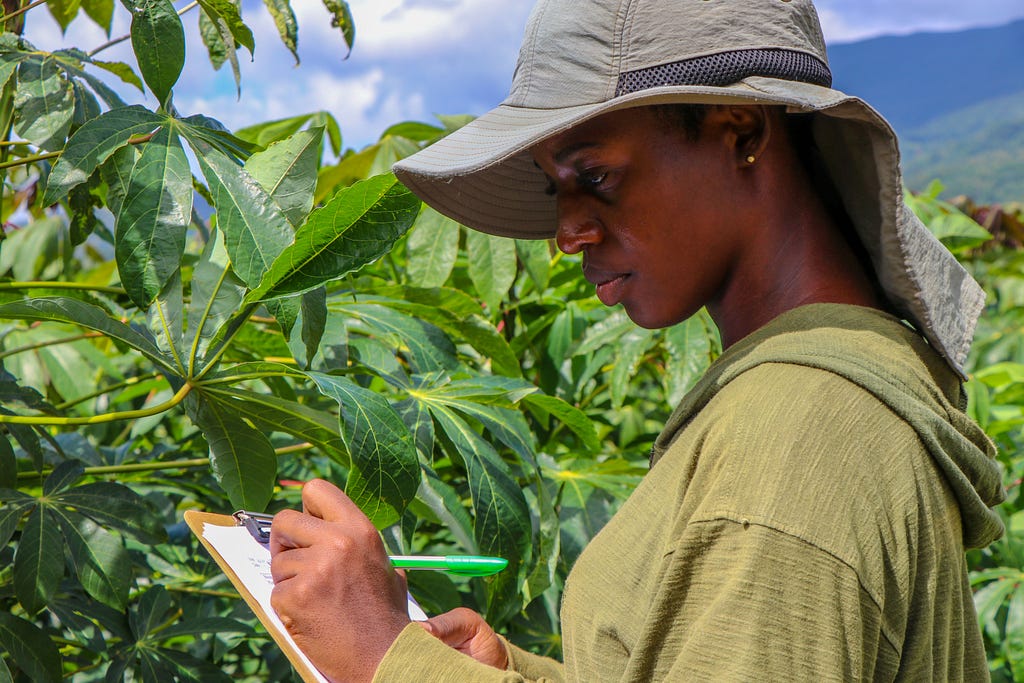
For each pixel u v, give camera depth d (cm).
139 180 99
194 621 132
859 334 68
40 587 108
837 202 76
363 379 168
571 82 73
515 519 111
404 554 115
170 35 104
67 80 113
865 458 61
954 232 218
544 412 158
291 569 74
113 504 116
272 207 100
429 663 69
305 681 71
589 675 73
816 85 71
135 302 96
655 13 71
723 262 74
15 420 102
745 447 63
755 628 58
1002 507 205
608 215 74
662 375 214
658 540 70
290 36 122
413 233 156
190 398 108
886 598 61
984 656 76
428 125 215
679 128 71
